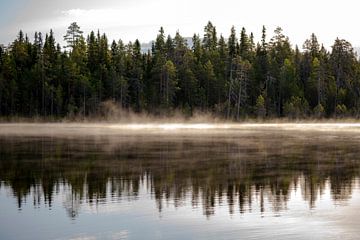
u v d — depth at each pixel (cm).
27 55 11762
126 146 4212
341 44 11850
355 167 2761
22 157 3375
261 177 2402
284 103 11056
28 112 10631
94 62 11862
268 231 1430
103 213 1673
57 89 10669
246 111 10862
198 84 11388
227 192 2011
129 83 11219
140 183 2245
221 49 12612
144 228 1484
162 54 11856
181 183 2234
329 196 1920
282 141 4747
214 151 3716
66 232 1457
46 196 1967
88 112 10644
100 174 2542
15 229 1495
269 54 12338
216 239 1366
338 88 11338
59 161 3127
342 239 1345
